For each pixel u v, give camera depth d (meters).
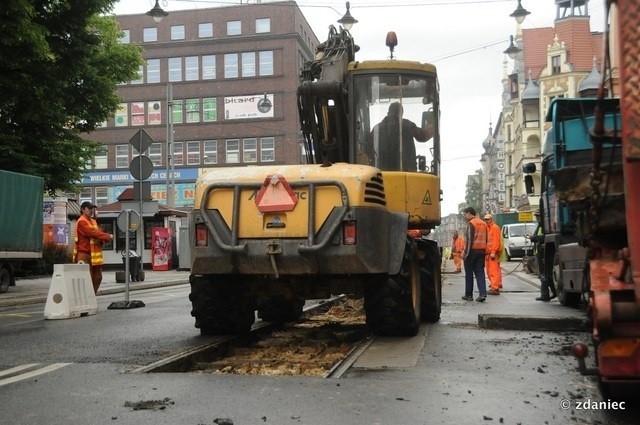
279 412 5.16
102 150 28.09
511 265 40.00
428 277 10.80
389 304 8.81
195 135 73.75
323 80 10.46
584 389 5.89
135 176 15.17
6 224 20.72
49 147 24.50
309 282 9.05
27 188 21.97
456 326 10.46
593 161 4.63
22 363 7.39
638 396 5.16
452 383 6.13
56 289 12.60
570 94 69.00
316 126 10.59
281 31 72.88
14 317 13.20
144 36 74.88
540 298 15.48
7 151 22.84
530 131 74.19
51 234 33.25
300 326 11.25
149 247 39.19
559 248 13.09
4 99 21.06
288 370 7.19
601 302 4.62
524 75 77.62
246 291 9.24
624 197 4.60
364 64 10.63
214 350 8.45
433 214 10.66
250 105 73.12
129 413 5.17
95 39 22.62
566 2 71.31
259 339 9.85
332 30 11.15
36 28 17.75
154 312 13.55
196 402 5.48
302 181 8.21
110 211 39.22
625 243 5.11
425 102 10.70
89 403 5.49
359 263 8.12
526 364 7.07
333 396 5.64
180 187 73.62
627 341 4.68
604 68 4.30
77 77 24.08
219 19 73.75
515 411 5.18
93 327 10.90
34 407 5.39
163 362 7.20
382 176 9.46
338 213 8.12
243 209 8.38
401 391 5.81
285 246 8.18
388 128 10.55
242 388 5.95
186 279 27.70
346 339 9.62
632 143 3.80
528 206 36.78
